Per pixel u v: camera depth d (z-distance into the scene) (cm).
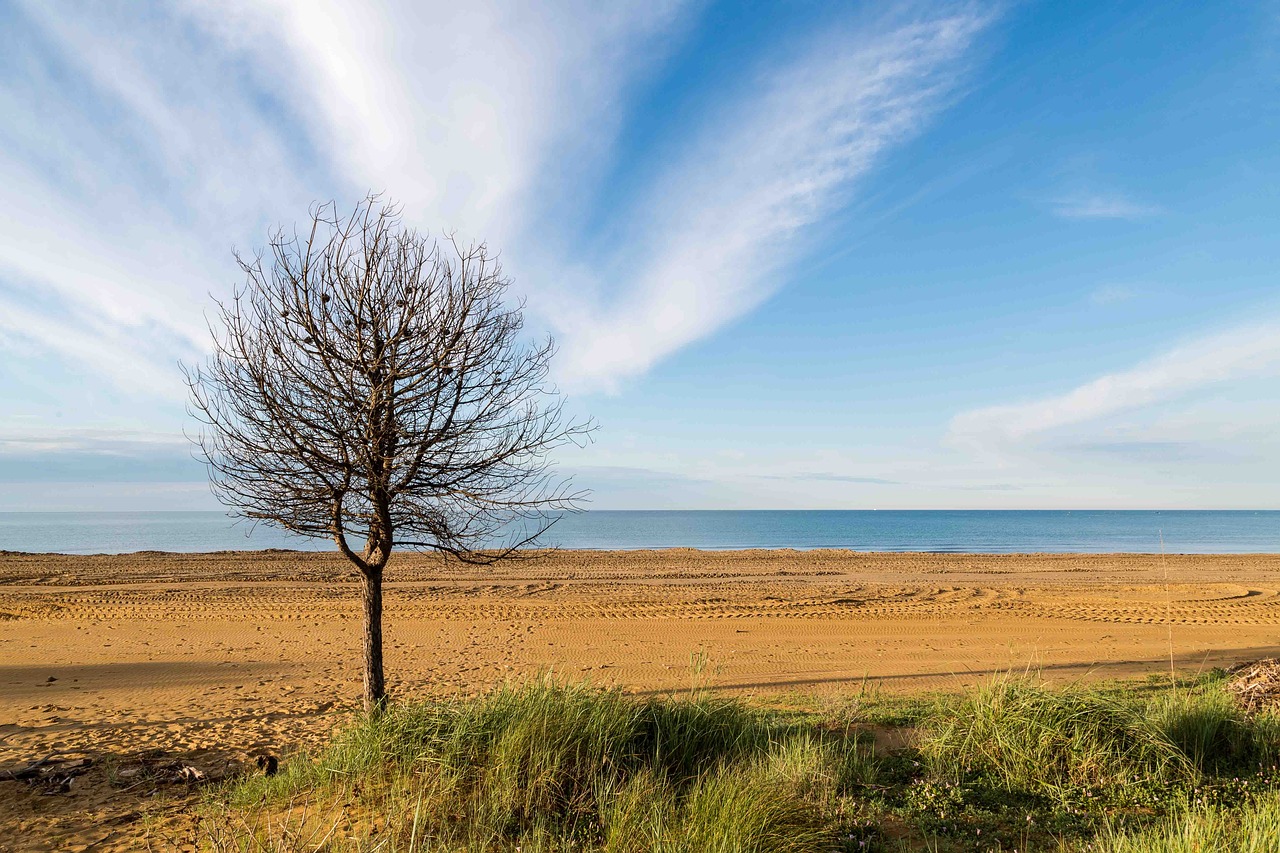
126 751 707
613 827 442
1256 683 809
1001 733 597
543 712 573
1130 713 632
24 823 518
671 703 662
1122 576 2619
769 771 523
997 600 1894
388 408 685
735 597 1906
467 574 2425
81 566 2506
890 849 450
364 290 687
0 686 1014
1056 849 452
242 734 775
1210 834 418
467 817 468
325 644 1307
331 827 469
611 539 6606
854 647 1290
